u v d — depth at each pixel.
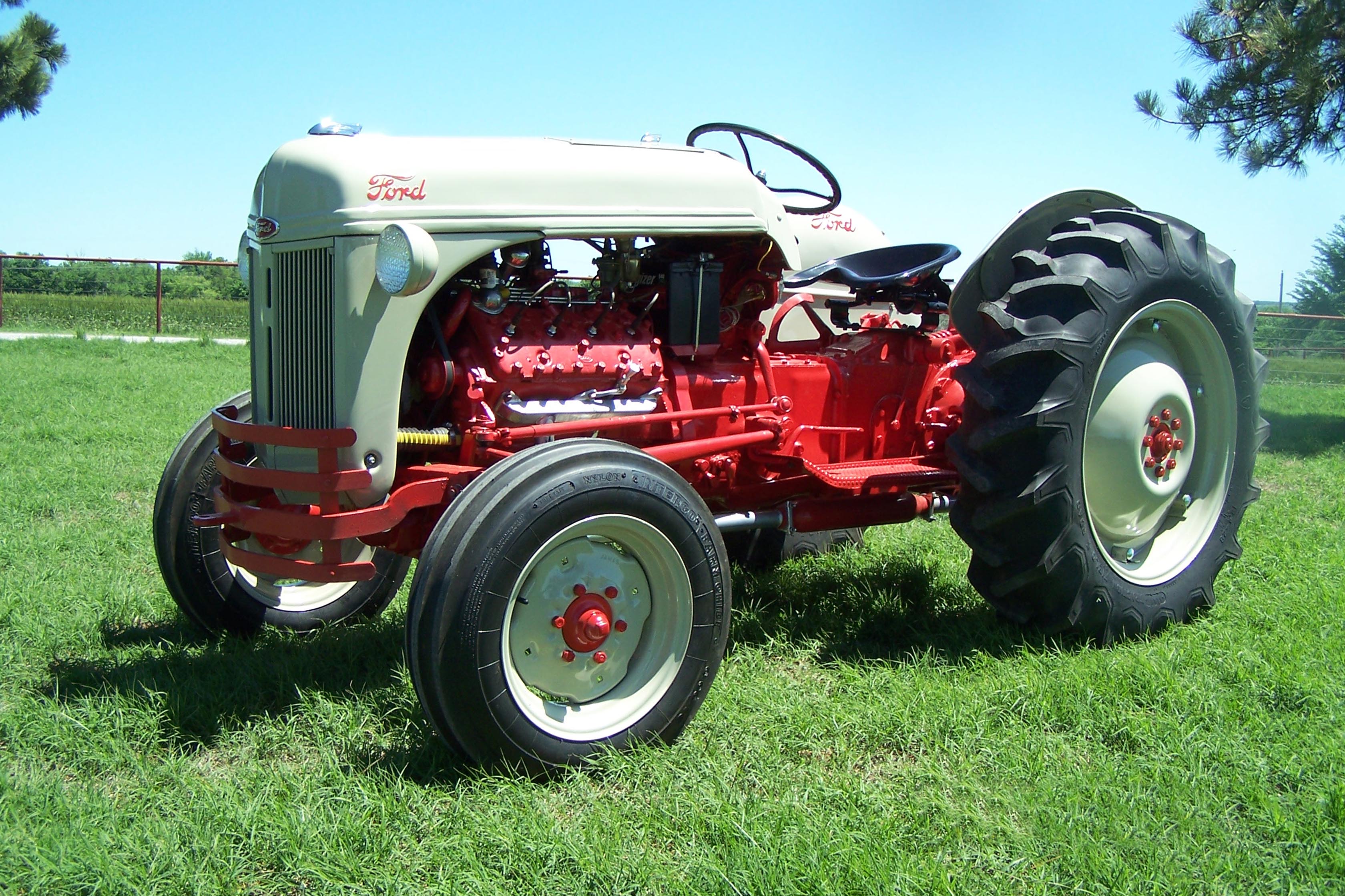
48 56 21.66
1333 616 3.53
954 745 2.64
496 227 2.78
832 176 3.79
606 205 2.95
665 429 3.23
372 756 2.56
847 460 3.75
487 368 2.88
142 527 4.69
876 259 4.07
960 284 3.43
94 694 2.84
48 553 4.19
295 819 2.19
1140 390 3.51
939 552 4.64
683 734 2.74
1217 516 3.80
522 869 2.05
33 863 2.02
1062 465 3.21
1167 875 2.04
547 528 2.43
